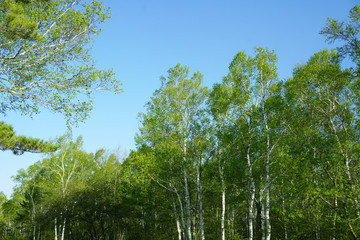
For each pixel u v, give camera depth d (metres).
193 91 22.39
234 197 23.06
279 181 17.72
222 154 20.30
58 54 10.79
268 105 18.42
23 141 15.02
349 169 16.06
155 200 26.75
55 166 37.91
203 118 21.34
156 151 23.38
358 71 12.95
